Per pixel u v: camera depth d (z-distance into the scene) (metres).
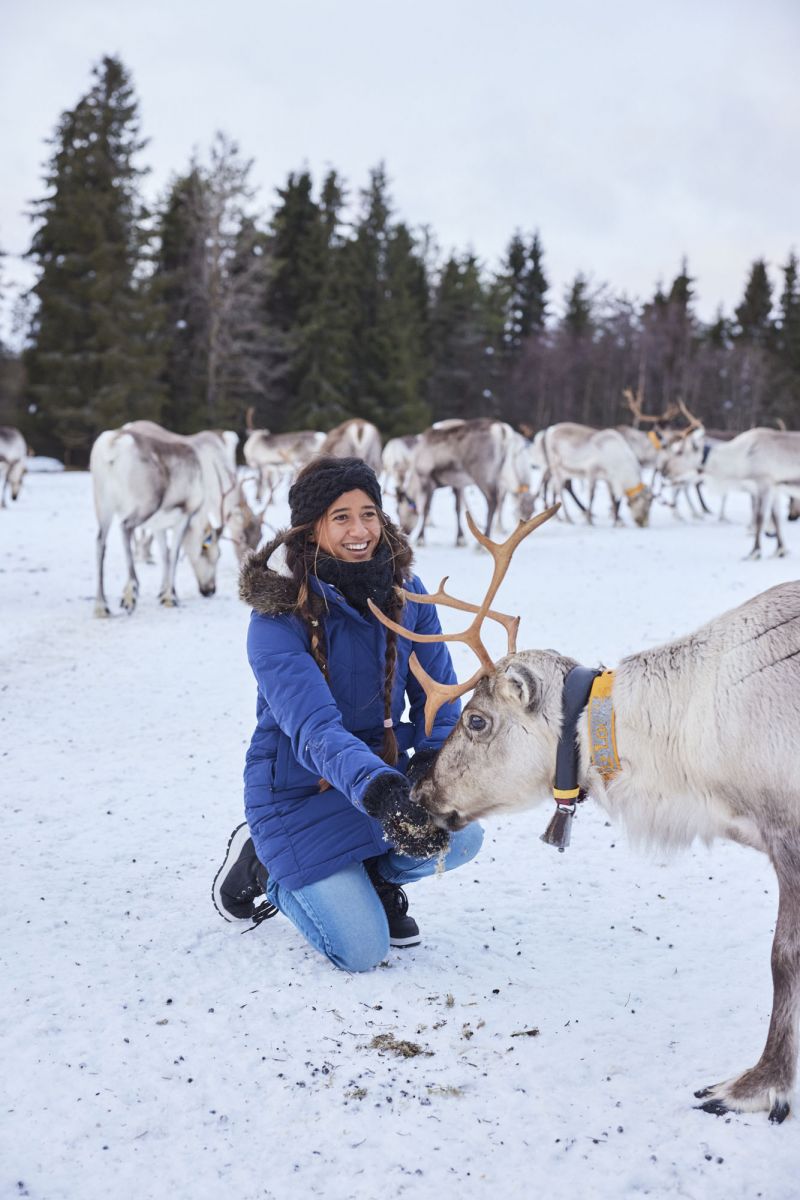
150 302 35.81
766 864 3.52
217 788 4.36
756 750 2.17
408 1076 2.25
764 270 64.19
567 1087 2.21
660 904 3.19
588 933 3.00
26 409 35.19
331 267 41.19
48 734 5.17
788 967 2.12
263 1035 2.42
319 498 2.71
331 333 40.22
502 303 58.56
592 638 7.04
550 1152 1.99
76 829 3.86
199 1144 2.02
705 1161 1.96
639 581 9.74
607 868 3.52
